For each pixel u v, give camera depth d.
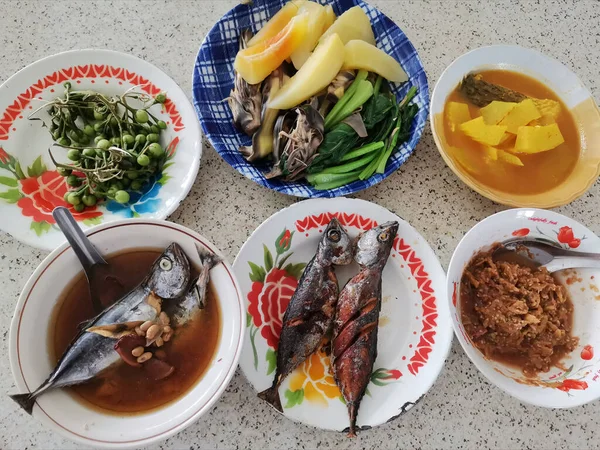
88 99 0.47
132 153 0.44
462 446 0.43
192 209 0.47
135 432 0.34
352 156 0.48
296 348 0.42
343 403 0.42
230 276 0.36
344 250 0.44
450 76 0.50
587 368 0.43
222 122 0.49
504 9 0.59
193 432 0.41
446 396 0.44
